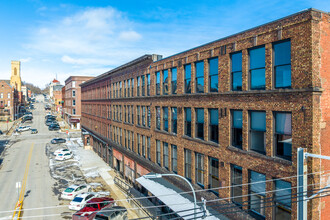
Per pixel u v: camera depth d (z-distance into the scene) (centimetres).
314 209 968
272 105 1118
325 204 1004
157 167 2167
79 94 7281
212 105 1497
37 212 2058
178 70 1839
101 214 1736
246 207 1275
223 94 1405
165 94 2067
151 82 2266
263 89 1202
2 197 2391
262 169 1170
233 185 1373
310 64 959
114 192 2519
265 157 1151
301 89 982
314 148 955
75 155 4228
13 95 8950
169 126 1984
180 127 1827
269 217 1136
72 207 2080
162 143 2114
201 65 1631
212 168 1534
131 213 2098
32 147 4828
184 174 1808
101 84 4009
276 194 1118
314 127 953
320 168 977
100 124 4081
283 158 1088
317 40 967
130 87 2772
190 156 1744
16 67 11244
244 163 1274
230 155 1365
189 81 1758
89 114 4891
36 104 16338
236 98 1323
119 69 2973
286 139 1082
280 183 1102
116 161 3322
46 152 4425
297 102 1007
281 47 1106
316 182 962
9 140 5531
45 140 5597
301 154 873
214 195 1483
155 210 1886
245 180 1272
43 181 2878
